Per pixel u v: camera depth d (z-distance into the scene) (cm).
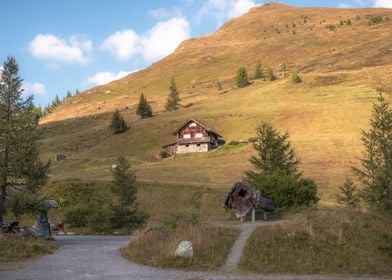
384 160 4138
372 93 13288
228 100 15875
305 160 7956
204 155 9625
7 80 3672
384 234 2369
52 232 4884
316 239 2252
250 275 1945
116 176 5081
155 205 6059
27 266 2200
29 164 3616
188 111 15100
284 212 4038
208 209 5744
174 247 2297
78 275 1961
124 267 2162
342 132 9988
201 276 1923
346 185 4778
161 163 9281
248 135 11106
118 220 4878
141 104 16362
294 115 11819
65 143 13950
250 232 2538
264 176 4344
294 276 1927
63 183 6869
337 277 1914
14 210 3588
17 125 3644
